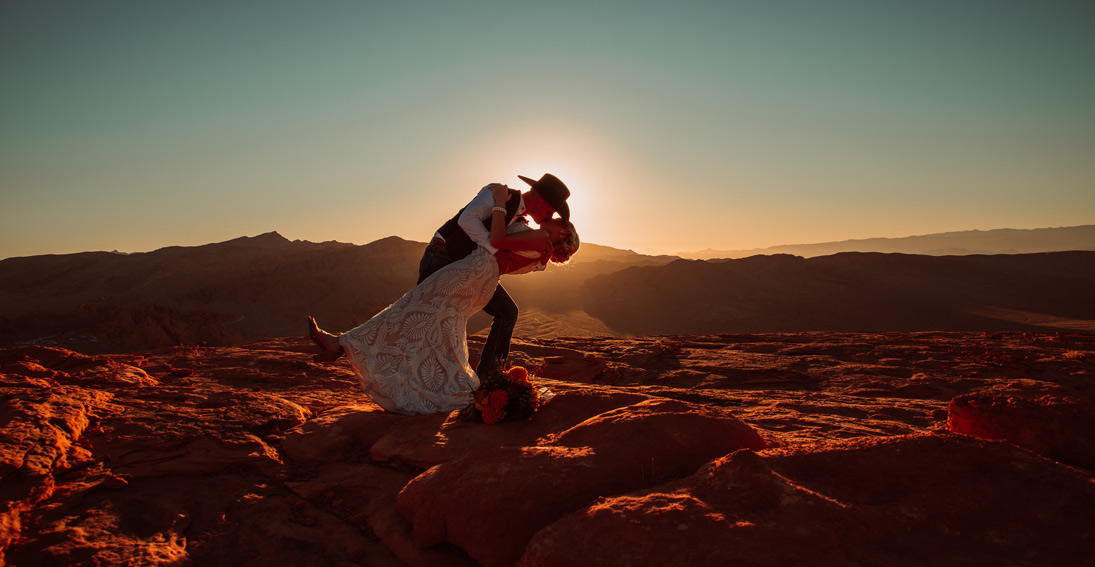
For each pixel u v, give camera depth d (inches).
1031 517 91.6
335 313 4131.4
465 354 212.4
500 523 110.2
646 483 122.5
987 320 3152.1
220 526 128.0
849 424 219.1
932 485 100.8
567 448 133.2
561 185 210.5
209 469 154.0
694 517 92.0
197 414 187.8
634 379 401.1
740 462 108.7
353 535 128.0
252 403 203.0
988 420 141.5
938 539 87.7
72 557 108.9
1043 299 3671.3
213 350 407.5
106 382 238.7
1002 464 106.4
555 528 96.5
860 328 3248.0
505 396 175.0
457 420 181.8
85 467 147.3
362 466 161.6
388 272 5442.9
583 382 388.8
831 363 452.4
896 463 108.3
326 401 241.6
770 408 257.8
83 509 128.9
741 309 3705.7
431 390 200.5
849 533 87.7
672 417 142.5
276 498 143.6
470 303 207.9
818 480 105.6
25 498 127.6
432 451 159.3
